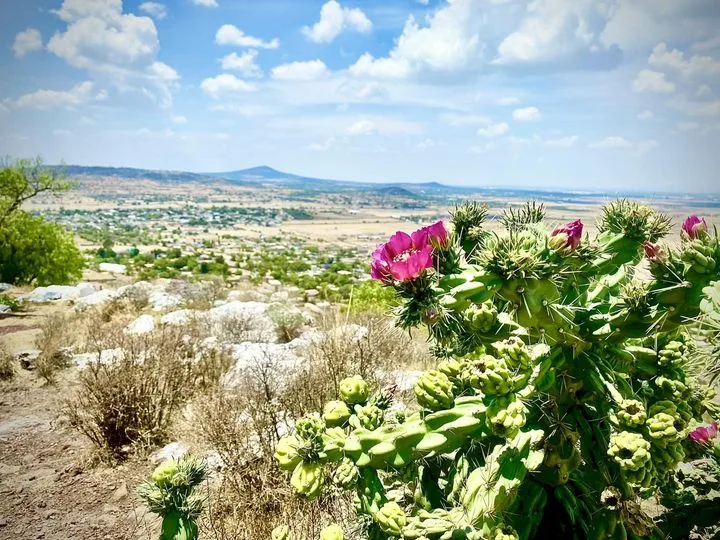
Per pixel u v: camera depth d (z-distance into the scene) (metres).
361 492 1.72
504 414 1.49
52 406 5.43
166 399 4.68
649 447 1.50
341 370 4.39
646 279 1.74
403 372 4.99
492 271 1.59
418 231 1.63
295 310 8.55
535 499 1.73
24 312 11.05
